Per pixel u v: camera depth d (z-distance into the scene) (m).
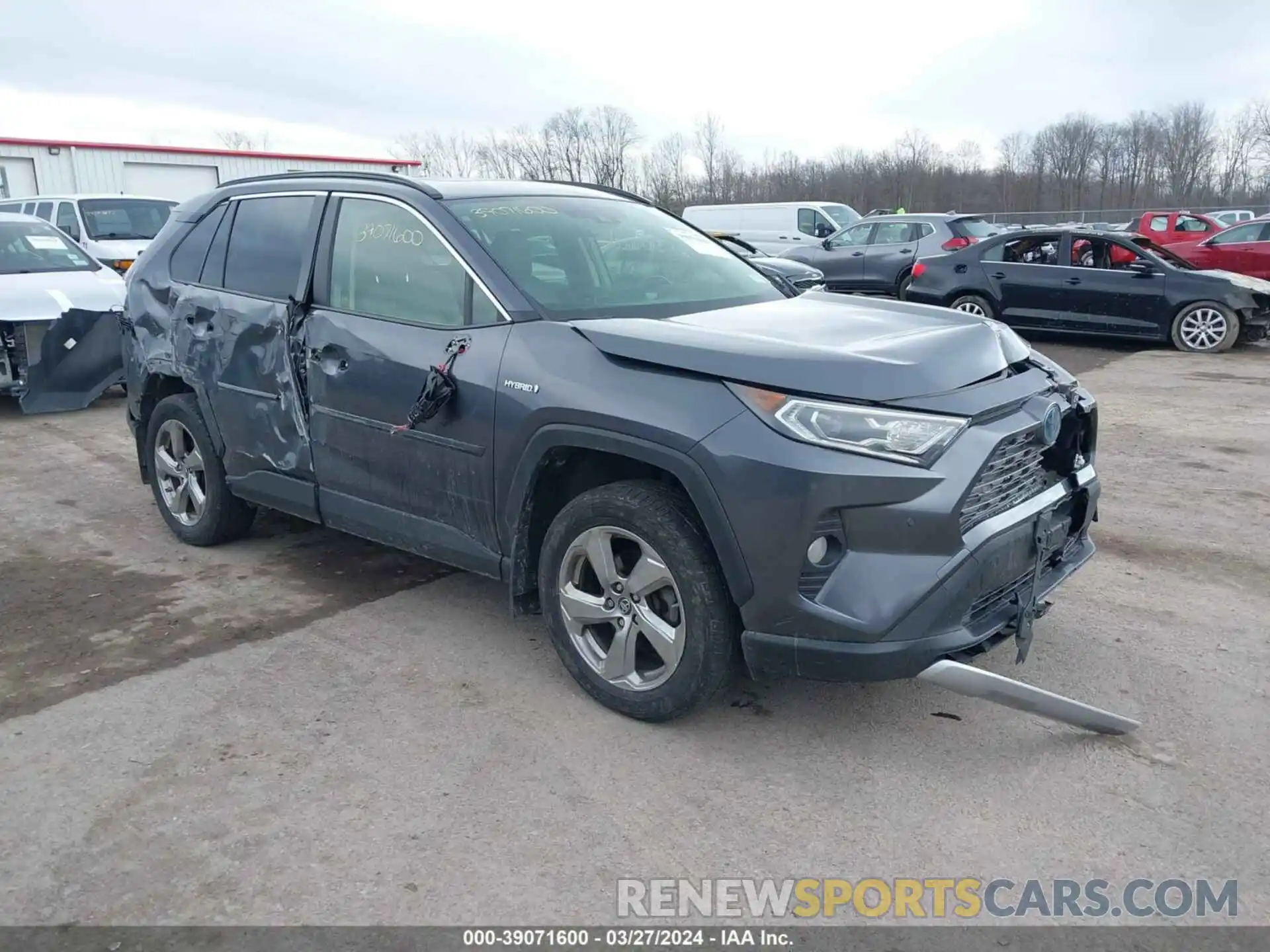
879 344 3.36
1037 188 59.12
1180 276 12.77
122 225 15.34
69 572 5.05
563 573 3.63
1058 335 14.68
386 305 4.16
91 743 3.45
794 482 3.02
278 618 4.49
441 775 3.26
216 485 5.13
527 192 4.52
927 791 3.19
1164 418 8.72
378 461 4.14
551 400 3.47
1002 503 3.35
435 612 4.55
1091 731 3.49
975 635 3.19
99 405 9.48
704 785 3.21
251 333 4.66
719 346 3.29
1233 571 5.05
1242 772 3.29
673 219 4.99
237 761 3.34
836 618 3.06
